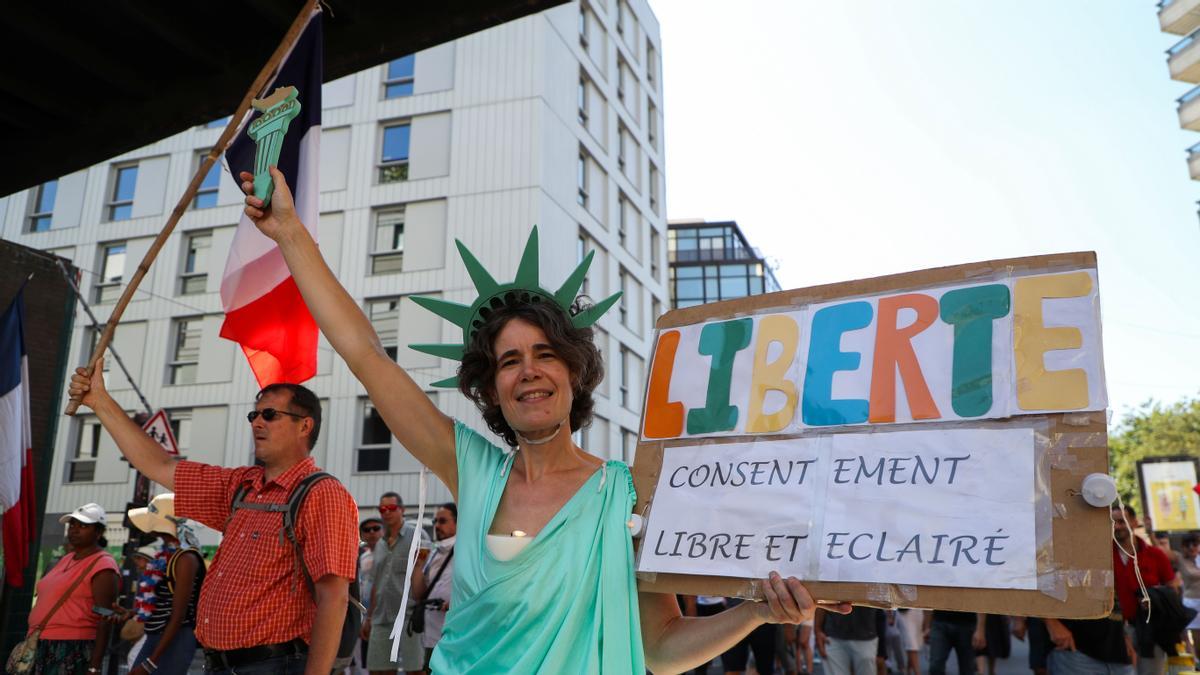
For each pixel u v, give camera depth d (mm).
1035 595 1507
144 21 4402
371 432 22125
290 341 3721
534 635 1830
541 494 2041
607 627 1848
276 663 3080
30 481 7188
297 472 3316
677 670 1940
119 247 26281
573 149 24969
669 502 1955
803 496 1792
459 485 2137
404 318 22828
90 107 5219
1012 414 1656
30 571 8875
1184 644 7219
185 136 26312
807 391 1896
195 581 4668
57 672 5367
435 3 4371
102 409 3600
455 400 21672
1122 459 44719
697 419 2018
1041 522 1553
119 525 23359
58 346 9797
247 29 4723
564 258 23688
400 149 24250
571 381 2127
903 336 1834
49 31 4480
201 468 3568
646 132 31750
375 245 23734
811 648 11297
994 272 1787
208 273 25078
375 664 7539
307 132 3645
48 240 26828
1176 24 29844
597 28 28016
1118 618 5988
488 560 1938
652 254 31250
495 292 2277
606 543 1930
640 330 28750
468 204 23000
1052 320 1692
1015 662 13773
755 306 2055
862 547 1681
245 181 2537
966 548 1590
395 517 7855
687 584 1839
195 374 24391
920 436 1730
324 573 3043
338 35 4586
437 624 7270
